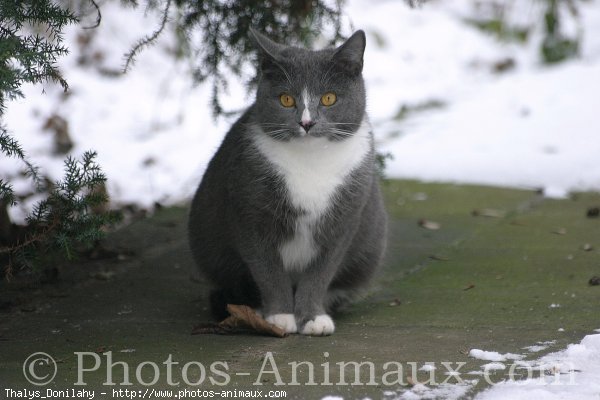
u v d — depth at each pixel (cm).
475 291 921
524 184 1389
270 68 808
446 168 1464
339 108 802
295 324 821
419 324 822
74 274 1019
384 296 929
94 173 809
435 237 1136
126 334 812
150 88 1778
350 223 830
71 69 1806
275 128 803
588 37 2058
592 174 1389
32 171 834
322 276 839
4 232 1005
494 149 1522
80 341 792
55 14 746
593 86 1731
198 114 1680
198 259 920
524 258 1030
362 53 810
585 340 727
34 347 776
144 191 1398
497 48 2091
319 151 804
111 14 1909
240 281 894
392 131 1655
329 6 1138
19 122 1603
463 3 2292
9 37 698
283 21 1122
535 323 804
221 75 1133
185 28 1075
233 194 824
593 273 960
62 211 784
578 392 627
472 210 1260
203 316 880
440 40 2098
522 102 1711
